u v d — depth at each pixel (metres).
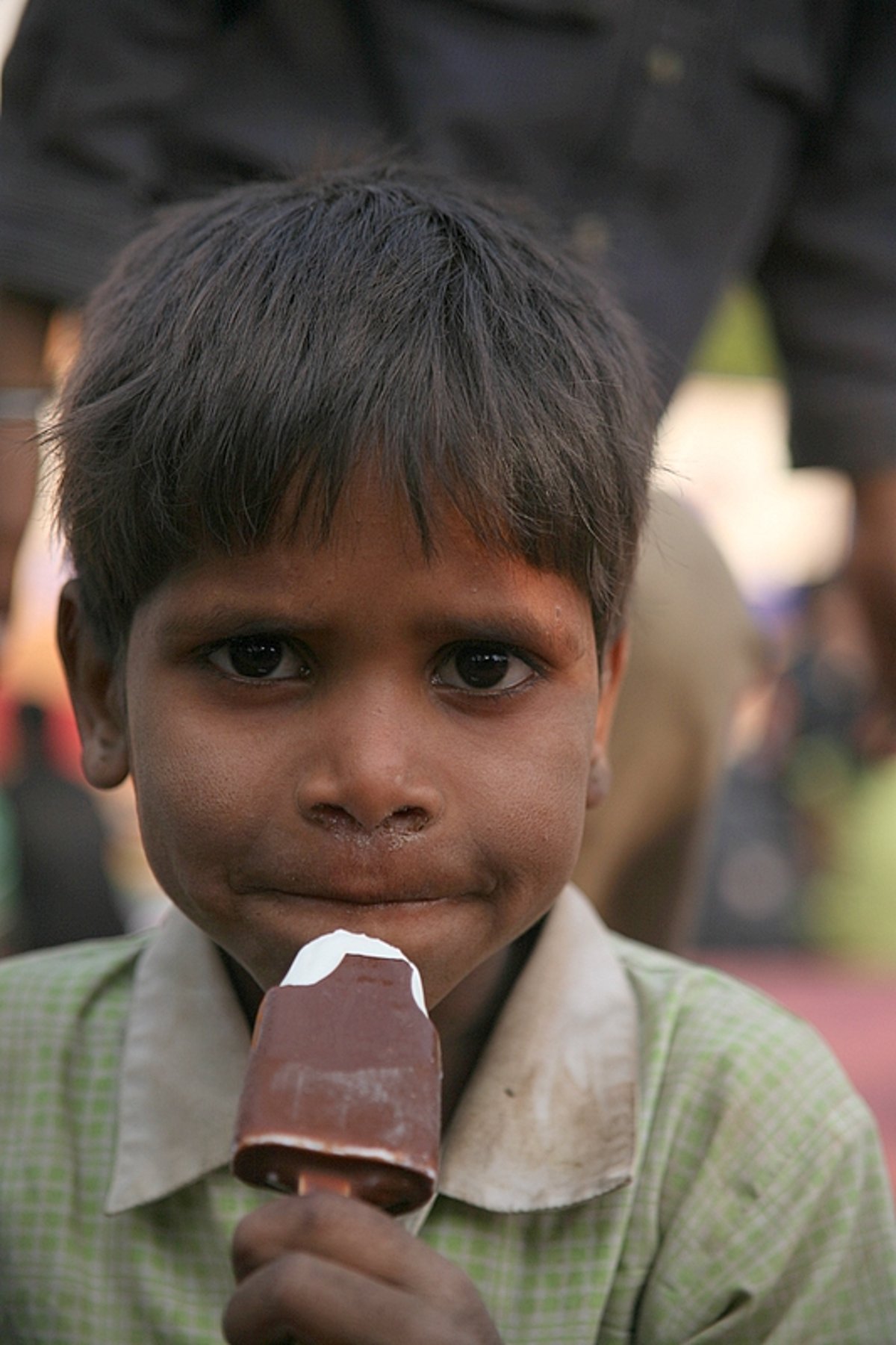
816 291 3.28
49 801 5.30
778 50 2.87
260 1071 1.30
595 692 1.61
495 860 1.49
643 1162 1.72
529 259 1.74
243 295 1.58
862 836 6.48
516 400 1.53
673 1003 1.82
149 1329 1.71
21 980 1.94
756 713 7.27
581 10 2.70
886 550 3.35
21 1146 1.81
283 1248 1.24
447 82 2.67
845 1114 1.77
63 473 1.67
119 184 2.69
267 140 2.71
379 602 1.44
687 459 2.64
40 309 2.69
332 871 1.45
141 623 1.55
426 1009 1.47
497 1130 1.71
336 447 1.44
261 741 1.47
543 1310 1.68
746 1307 1.68
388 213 1.72
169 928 1.90
